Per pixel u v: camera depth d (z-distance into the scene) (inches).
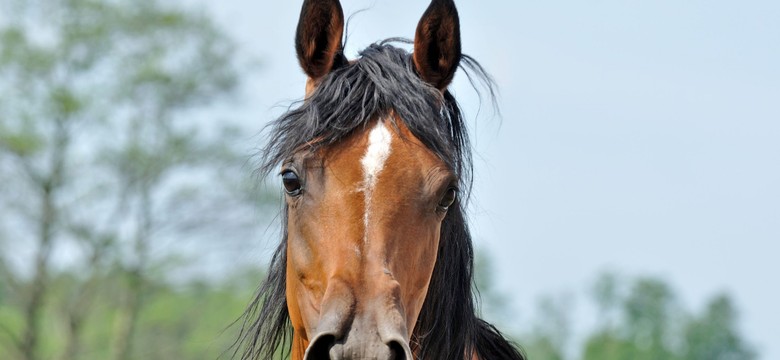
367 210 157.6
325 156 161.9
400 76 169.5
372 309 151.1
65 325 1008.2
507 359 213.8
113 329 1039.6
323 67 180.4
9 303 1007.0
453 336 182.1
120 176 1001.5
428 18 180.4
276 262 190.2
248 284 1026.1
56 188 987.3
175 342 1023.6
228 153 1016.2
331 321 149.4
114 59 1003.3
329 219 158.9
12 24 975.0
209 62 1014.4
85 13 991.0
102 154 999.0
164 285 1013.2
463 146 187.6
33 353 1001.5
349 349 148.3
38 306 997.2
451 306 180.9
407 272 158.6
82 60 989.8
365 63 171.5
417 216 160.1
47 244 992.9
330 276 155.5
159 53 1008.9
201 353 1023.6
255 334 190.7
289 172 165.2
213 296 1033.5
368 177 159.2
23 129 968.9
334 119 163.3
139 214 1000.2
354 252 155.4
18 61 965.2
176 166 1006.4
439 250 178.1
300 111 169.9
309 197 161.6
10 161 978.7
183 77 1005.8
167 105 1007.0
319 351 150.8
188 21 1009.5
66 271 1007.0
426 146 164.2
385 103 165.6
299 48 180.7
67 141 987.9
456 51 182.2
